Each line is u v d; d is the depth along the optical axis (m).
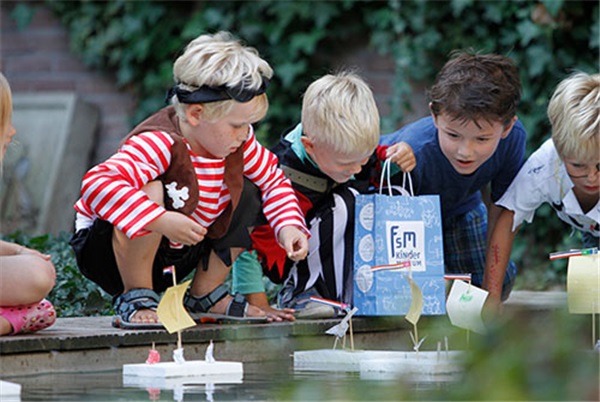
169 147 5.30
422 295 5.40
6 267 4.78
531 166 6.63
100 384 4.16
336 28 12.43
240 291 6.03
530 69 11.39
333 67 12.56
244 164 5.70
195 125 5.34
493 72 6.11
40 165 13.02
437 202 5.91
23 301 4.80
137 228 5.01
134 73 13.40
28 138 13.16
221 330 5.21
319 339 5.66
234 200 5.57
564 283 10.41
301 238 5.64
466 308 4.88
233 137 5.35
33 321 4.86
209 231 5.66
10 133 4.92
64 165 12.93
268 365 5.03
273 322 5.66
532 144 11.32
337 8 12.32
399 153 6.19
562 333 2.43
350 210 6.12
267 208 5.78
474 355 2.45
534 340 2.40
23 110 13.38
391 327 6.00
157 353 4.62
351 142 5.64
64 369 4.57
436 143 6.37
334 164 5.80
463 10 11.77
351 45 12.50
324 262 6.16
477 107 5.88
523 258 11.20
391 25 12.12
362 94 5.79
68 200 12.97
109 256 5.50
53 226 12.77
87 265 5.60
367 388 3.87
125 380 4.32
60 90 13.76
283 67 12.47
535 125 11.31
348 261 6.14
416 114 12.02
